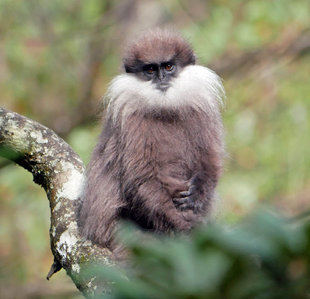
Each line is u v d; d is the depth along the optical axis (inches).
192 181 394.0
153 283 141.8
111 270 153.2
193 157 405.4
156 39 414.6
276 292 138.3
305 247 135.9
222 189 737.0
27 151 401.4
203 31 840.9
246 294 137.9
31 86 900.0
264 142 834.8
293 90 864.3
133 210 391.2
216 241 136.5
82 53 930.1
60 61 915.4
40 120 891.4
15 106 887.7
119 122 399.9
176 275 140.9
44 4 900.0
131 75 410.3
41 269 770.8
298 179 807.1
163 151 397.4
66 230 366.6
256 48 868.0
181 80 406.0
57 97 911.0
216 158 405.1
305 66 882.8
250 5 847.7
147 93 398.3
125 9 951.6
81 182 391.9
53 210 382.3
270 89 877.8
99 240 373.4
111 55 922.1
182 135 404.2
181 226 386.6
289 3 849.5
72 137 818.2
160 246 144.5
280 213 147.0
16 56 865.5
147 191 388.8
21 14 888.3
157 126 399.9
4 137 400.8
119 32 935.0
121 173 392.2
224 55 871.1
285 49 864.9
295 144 828.0
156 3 960.9
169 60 406.6
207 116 410.9
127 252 355.6
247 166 826.2
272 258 137.9
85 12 910.4
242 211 745.6
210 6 935.0
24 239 797.9
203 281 138.3
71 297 744.3
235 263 136.8
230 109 857.5
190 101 404.8
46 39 876.6
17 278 762.2
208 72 421.4
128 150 390.9
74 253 348.5
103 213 381.1
